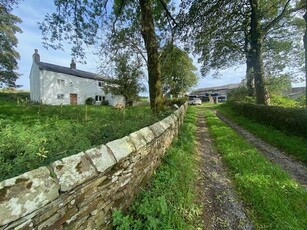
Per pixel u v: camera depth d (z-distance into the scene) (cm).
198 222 270
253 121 1173
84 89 3152
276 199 299
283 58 1488
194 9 1138
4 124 425
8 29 2672
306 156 513
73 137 279
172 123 606
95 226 193
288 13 1284
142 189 299
